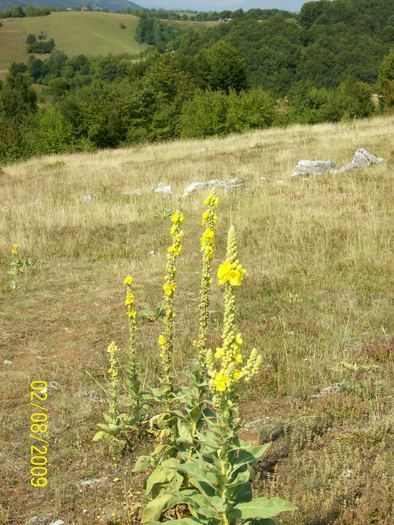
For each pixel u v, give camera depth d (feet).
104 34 524.93
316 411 19.72
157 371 23.09
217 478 11.62
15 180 75.10
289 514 14.90
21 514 16.24
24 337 27.89
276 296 30.60
